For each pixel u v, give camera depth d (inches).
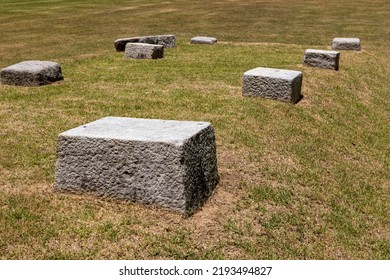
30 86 416.2
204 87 412.2
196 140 211.5
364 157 335.0
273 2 1352.1
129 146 205.2
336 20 1026.1
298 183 265.3
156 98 376.5
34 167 253.1
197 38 672.4
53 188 226.1
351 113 412.2
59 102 366.9
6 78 421.4
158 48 546.6
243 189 241.1
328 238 225.3
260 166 270.8
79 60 545.0
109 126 225.9
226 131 308.3
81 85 423.2
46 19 1069.8
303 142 324.5
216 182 238.1
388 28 920.9
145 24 987.3
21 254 183.3
